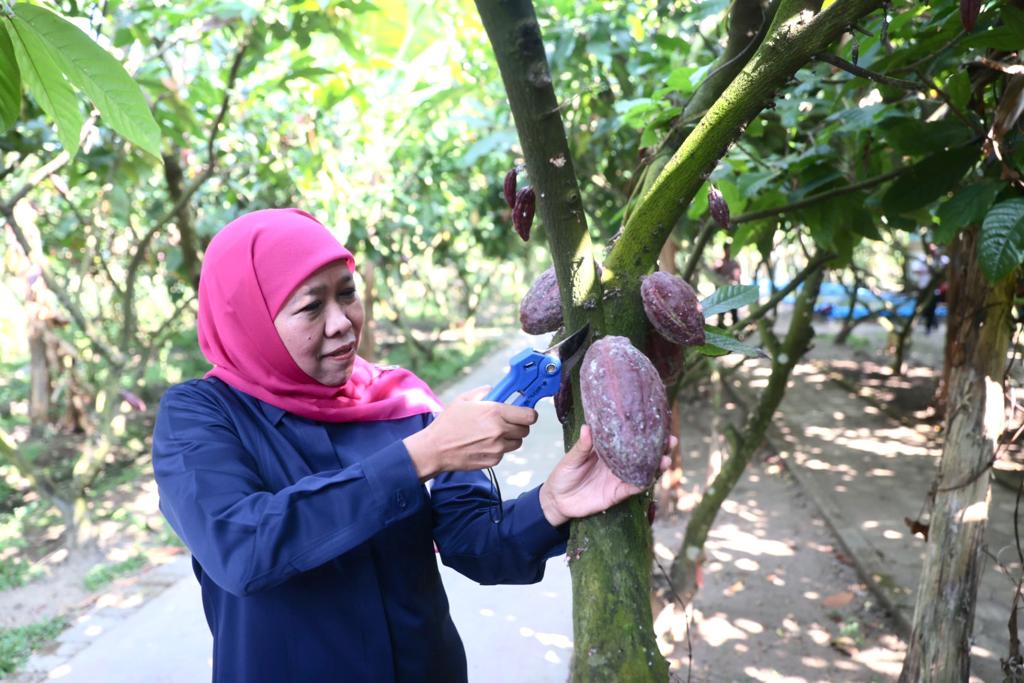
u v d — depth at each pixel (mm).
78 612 4000
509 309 19125
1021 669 1549
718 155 931
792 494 5754
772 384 3174
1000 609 3660
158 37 3793
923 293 9438
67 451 7227
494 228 8500
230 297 1329
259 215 1376
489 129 5797
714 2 2336
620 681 887
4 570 4562
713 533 5035
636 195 1317
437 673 1386
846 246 2232
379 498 1079
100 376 8914
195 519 1145
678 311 925
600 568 940
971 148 1560
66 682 3289
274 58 5105
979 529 1663
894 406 8422
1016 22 1310
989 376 1647
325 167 5453
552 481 981
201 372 10578
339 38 3127
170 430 1262
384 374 1549
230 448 1248
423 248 9984
